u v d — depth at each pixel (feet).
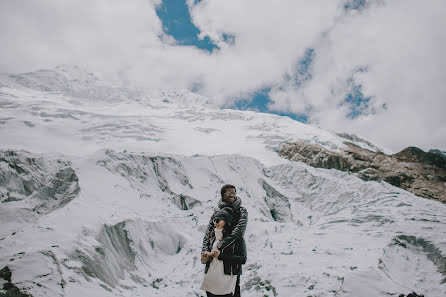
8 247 16.12
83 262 16.52
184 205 43.83
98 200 30.07
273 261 20.47
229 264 8.81
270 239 28.12
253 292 17.47
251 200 52.80
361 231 27.04
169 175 50.49
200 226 33.86
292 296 15.28
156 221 31.60
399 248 22.15
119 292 17.24
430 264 21.04
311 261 19.42
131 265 23.45
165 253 29.48
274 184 67.21
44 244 16.56
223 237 8.98
